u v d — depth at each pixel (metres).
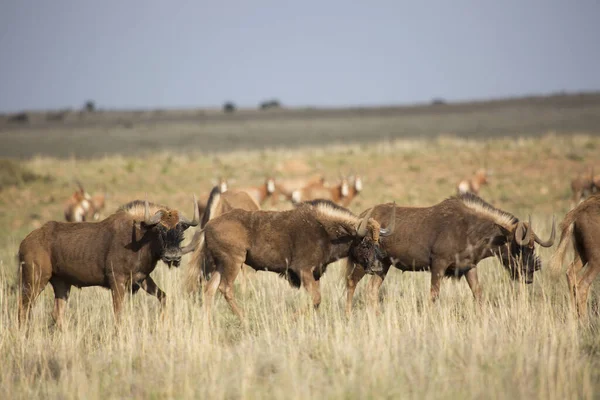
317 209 39.06
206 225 39.75
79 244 36.81
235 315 39.34
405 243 39.53
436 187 112.00
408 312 34.31
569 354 28.55
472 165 125.31
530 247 38.16
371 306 38.28
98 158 176.75
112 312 39.25
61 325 36.66
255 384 26.97
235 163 139.38
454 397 24.59
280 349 30.91
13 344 33.59
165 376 27.88
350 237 39.00
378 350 29.02
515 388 24.91
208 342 31.70
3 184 114.44
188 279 40.16
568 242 37.47
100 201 93.81
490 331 31.81
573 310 34.44
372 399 24.78
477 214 38.66
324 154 147.12
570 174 113.81
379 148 148.50
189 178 124.81
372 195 106.88
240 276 46.31
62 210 103.06
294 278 40.22
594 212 36.72
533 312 34.22
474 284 39.62
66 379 27.50
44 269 36.88
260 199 80.94
